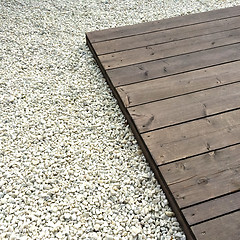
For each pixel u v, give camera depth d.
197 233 1.37
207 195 1.51
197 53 2.40
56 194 1.64
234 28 2.63
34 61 2.50
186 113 1.92
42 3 3.19
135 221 1.53
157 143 1.76
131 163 1.78
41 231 1.50
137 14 3.00
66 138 1.92
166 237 1.46
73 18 2.97
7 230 1.50
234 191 1.52
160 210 1.57
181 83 2.14
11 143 1.91
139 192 1.65
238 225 1.39
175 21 2.76
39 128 1.99
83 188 1.66
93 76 2.37
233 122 1.85
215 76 2.18
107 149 1.86
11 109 2.12
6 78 2.35
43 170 1.75
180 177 1.59
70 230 1.50
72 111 2.10
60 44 2.68
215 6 3.08
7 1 3.22
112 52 2.45
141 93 2.08
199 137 1.78
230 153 1.69
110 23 2.89
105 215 1.55
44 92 2.23
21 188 1.68
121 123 2.01
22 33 2.80
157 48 2.47
